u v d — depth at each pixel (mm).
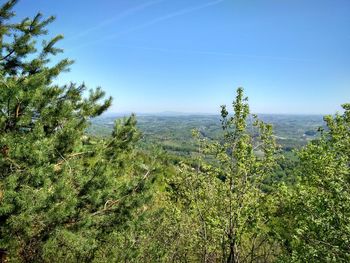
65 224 6816
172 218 12859
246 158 10797
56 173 6570
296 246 9797
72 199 6066
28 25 7477
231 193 10945
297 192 10836
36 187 5949
